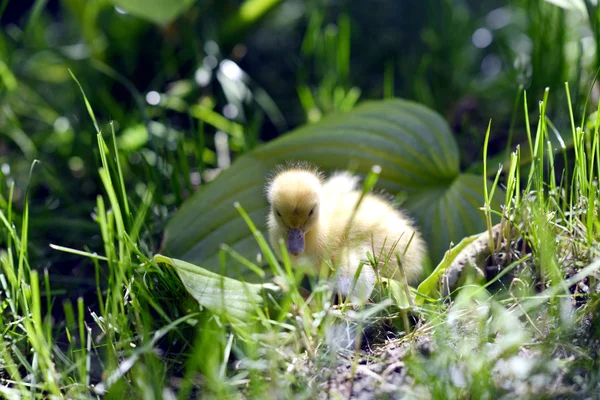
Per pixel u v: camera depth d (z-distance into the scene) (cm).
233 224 89
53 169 103
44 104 114
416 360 73
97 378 79
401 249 84
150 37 116
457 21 118
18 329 81
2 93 105
